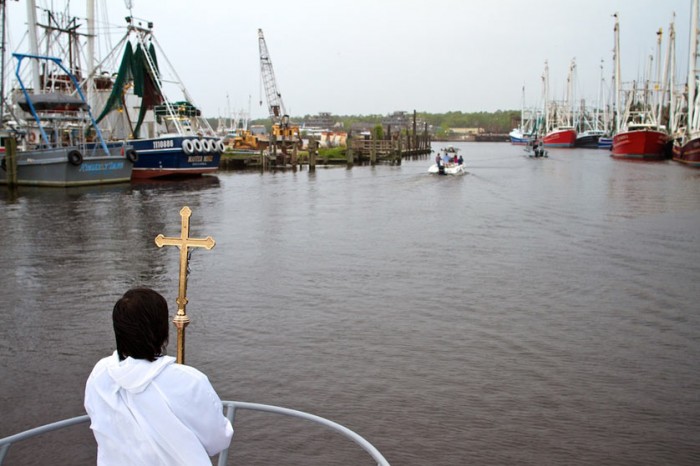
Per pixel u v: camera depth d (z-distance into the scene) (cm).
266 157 7744
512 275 1909
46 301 1647
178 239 461
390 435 936
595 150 13888
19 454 896
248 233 2747
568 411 1009
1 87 4994
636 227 2853
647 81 11650
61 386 1124
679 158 7969
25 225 2934
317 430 948
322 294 1694
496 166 8194
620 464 863
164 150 5534
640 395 1066
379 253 2269
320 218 3250
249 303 1609
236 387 1102
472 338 1341
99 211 3444
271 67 10631
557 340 1327
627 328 1407
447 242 2500
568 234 2678
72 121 4981
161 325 311
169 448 288
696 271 1955
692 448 904
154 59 5622
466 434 938
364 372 1160
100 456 298
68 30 5609
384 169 7781
